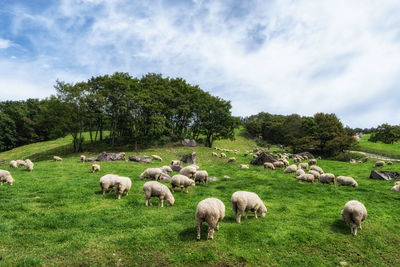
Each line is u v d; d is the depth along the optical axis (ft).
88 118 156.15
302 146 206.28
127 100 155.43
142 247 24.79
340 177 65.41
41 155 150.92
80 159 113.91
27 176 64.28
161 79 203.62
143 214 35.04
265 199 48.42
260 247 26.02
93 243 25.27
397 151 209.05
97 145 167.84
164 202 42.45
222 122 204.95
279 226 31.91
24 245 24.38
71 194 45.34
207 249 24.71
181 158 126.21
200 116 201.46
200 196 48.60
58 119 139.03
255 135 347.56
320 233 30.12
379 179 75.05
